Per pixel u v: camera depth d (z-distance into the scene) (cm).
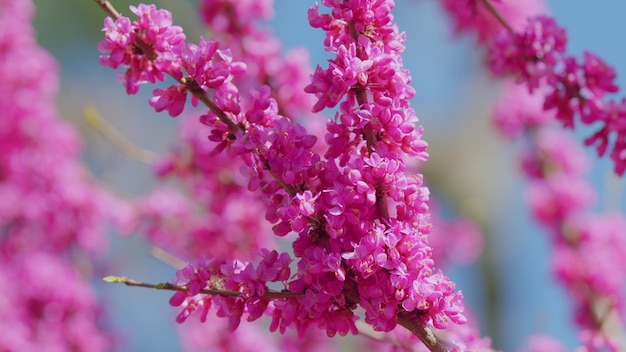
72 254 919
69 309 902
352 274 365
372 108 370
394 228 359
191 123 781
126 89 399
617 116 557
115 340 962
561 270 955
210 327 819
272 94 677
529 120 1029
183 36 396
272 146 374
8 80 909
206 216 810
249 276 363
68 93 1653
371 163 363
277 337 912
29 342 869
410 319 362
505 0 915
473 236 1123
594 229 973
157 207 828
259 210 765
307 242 369
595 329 898
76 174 918
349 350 941
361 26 382
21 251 905
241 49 681
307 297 361
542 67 571
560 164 1017
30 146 909
